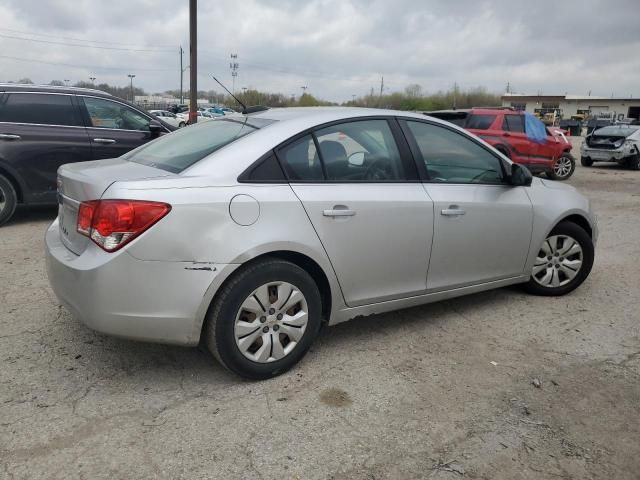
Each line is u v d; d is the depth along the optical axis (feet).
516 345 12.54
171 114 139.54
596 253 21.20
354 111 11.99
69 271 9.59
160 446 8.57
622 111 249.34
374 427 9.25
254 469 8.14
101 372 10.73
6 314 13.24
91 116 23.50
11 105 21.77
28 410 9.37
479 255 13.33
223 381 10.55
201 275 9.47
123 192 9.17
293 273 10.36
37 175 22.30
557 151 45.14
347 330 13.10
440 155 12.81
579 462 8.53
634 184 44.93
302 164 10.75
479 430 9.25
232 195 9.75
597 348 12.49
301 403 9.89
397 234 11.67
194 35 52.19
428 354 11.96
